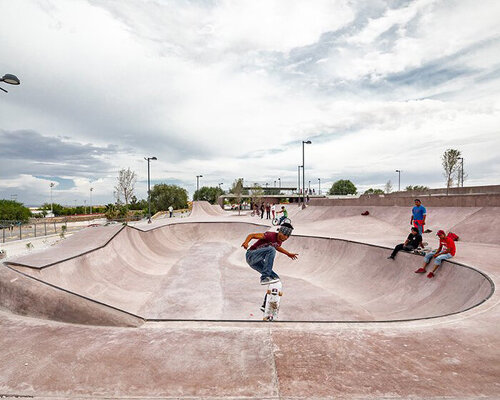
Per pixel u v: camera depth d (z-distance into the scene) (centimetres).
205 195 9506
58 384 232
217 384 232
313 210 2647
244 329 335
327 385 230
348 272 1098
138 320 362
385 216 1817
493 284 530
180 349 287
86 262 966
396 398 215
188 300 925
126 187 3831
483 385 233
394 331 333
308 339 310
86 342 304
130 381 236
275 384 231
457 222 1320
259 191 5991
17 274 418
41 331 333
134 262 1285
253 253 404
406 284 839
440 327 346
